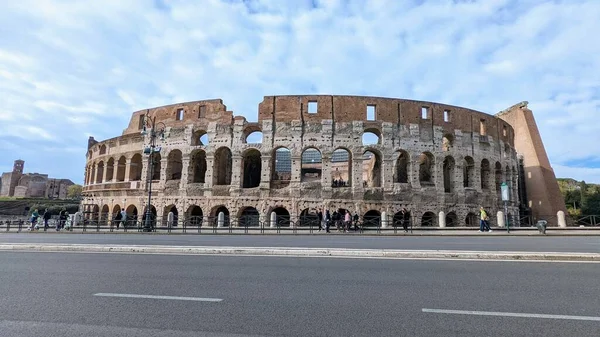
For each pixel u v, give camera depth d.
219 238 26.62
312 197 45.72
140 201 50.62
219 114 49.22
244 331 6.19
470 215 50.91
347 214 36.34
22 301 8.02
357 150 47.19
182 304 7.79
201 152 52.00
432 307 7.59
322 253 15.07
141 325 6.48
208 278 10.38
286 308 7.50
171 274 10.95
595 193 84.00
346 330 6.24
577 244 21.56
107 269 11.77
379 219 38.81
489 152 54.03
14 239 25.00
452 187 50.28
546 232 33.66
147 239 25.08
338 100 48.34
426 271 11.45
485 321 6.73
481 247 19.11
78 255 15.05
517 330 6.26
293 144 47.12
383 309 7.45
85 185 60.97
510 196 56.97
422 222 47.09
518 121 67.81
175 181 49.31
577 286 9.48
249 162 54.25
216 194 47.16
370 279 10.27
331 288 9.20
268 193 46.00
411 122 49.16
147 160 51.62
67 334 6.05
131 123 57.34
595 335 6.03
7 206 90.75
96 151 60.25
